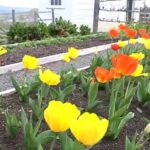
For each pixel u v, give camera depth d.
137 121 0.96
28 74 1.65
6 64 1.80
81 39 2.95
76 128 0.38
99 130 0.37
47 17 4.91
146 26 3.60
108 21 4.60
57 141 0.77
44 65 1.92
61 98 0.88
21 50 2.26
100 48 2.55
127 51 1.56
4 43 2.93
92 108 0.89
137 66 0.72
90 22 4.96
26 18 4.49
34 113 0.84
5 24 4.16
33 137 0.60
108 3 4.97
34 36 2.98
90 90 0.88
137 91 1.06
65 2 4.91
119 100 0.87
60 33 3.21
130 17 4.60
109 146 0.79
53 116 0.40
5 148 0.73
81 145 0.53
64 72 1.18
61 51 2.32
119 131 0.81
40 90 0.99
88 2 4.89
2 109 0.96
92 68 1.33
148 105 1.07
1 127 0.84
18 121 0.82
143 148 0.79
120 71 0.69
